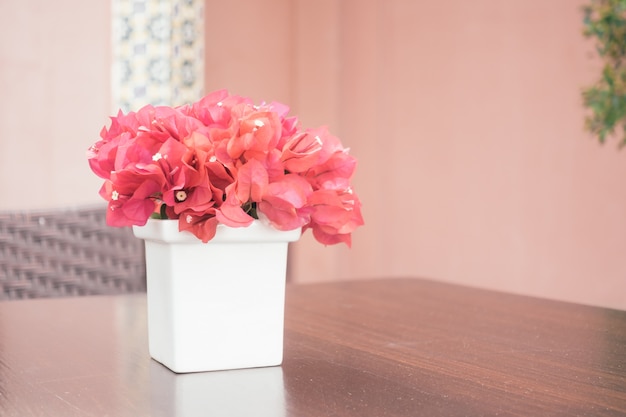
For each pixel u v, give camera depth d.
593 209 3.94
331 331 1.26
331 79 5.13
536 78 4.17
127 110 3.66
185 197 0.90
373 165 5.04
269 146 0.90
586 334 1.26
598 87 3.73
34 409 0.81
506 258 4.34
